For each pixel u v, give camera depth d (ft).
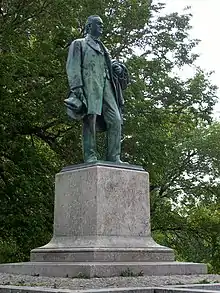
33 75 59.88
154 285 24.14
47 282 24.77
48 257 30.78
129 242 30.91
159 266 29.14
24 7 60.03
